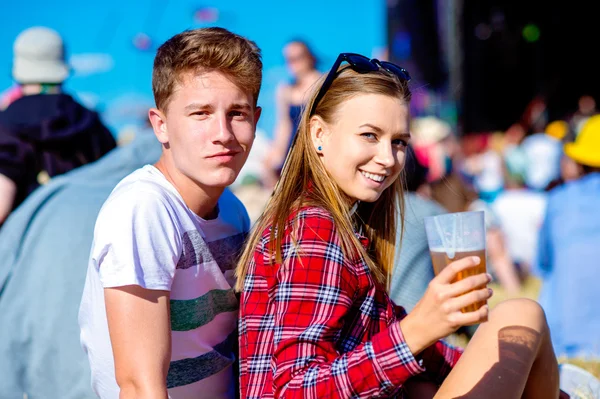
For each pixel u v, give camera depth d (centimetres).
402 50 1323
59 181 359
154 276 237
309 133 264
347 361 218
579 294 578
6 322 333
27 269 340
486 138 1427
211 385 269
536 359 267
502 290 808
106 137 487
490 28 1566
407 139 262
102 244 237
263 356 249
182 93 251
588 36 1672
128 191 247
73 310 331
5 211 445
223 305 269
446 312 204
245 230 290
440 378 290
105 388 259
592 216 589
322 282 234
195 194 260
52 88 481
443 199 596
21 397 328
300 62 797
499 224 851
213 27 265
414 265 374
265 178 1036
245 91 255
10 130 452
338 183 260
